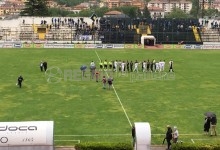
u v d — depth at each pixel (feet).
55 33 432.25
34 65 269.03
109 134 134.10
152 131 137.49
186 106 171.53
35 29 439.22
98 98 182.80
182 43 417.28
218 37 438.81
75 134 133.39
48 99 179.52
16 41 400.67
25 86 205.16
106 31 424.46
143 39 391.24
